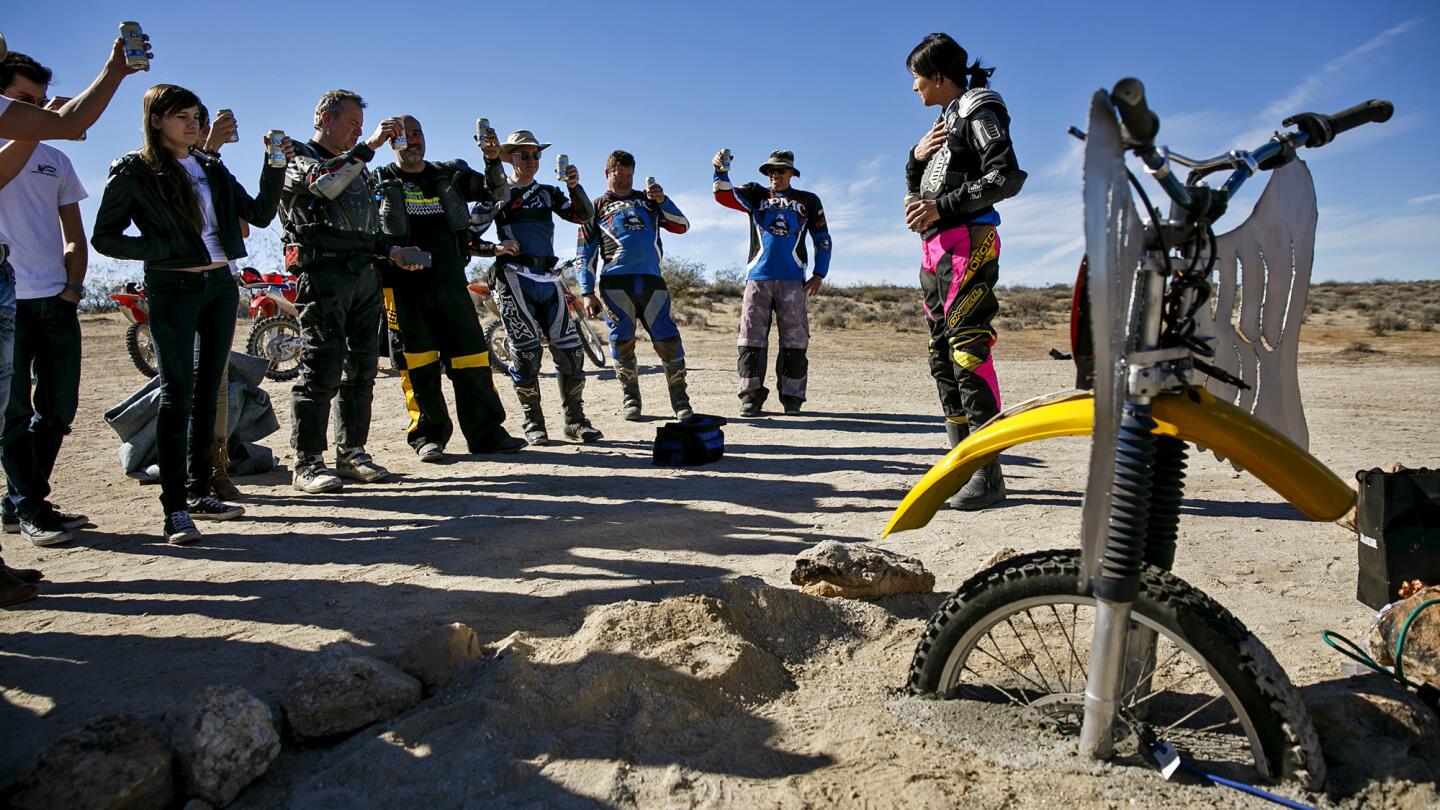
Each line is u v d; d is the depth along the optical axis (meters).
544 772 2.32
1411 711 2.33
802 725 2.62
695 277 32.06
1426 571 3.39
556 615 3.58
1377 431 8.27
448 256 6.93
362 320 6.18
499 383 11.78
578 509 5.42
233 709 2.34
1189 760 2.32
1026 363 16.19
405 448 7.62
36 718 2.74
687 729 2.56
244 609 3.70
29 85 4.27
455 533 4.88
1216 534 4.69
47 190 4.70
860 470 6.51
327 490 5.94
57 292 4.73
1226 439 2.14
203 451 5.17
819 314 28.33
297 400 5.96
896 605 3.59
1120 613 2.17
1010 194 4.66
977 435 2.43
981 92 4.78
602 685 2.68
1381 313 30.89
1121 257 1.91
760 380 9.26
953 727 2.50
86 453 7.37
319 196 5.67
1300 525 4.86
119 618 3.60
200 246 4.61
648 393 10.74
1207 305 2.47
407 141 6.59
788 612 3.35
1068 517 5.03
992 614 2.48
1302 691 2.50
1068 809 2.16
